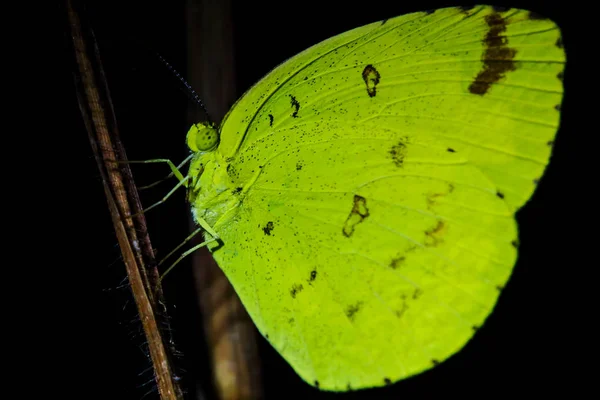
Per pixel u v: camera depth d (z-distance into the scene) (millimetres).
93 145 110
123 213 110
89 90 110
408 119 113
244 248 116
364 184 114
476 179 112
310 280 115
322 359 115
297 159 115
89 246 116
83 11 110
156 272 111
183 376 114
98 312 114
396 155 114
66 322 114
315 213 115
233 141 115
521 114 111
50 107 117
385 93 113
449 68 112
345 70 113
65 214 116
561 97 110
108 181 110
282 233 115
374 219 114
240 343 117
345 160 114
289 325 115
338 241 114
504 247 112
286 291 115
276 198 115
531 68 111
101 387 113
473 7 111
